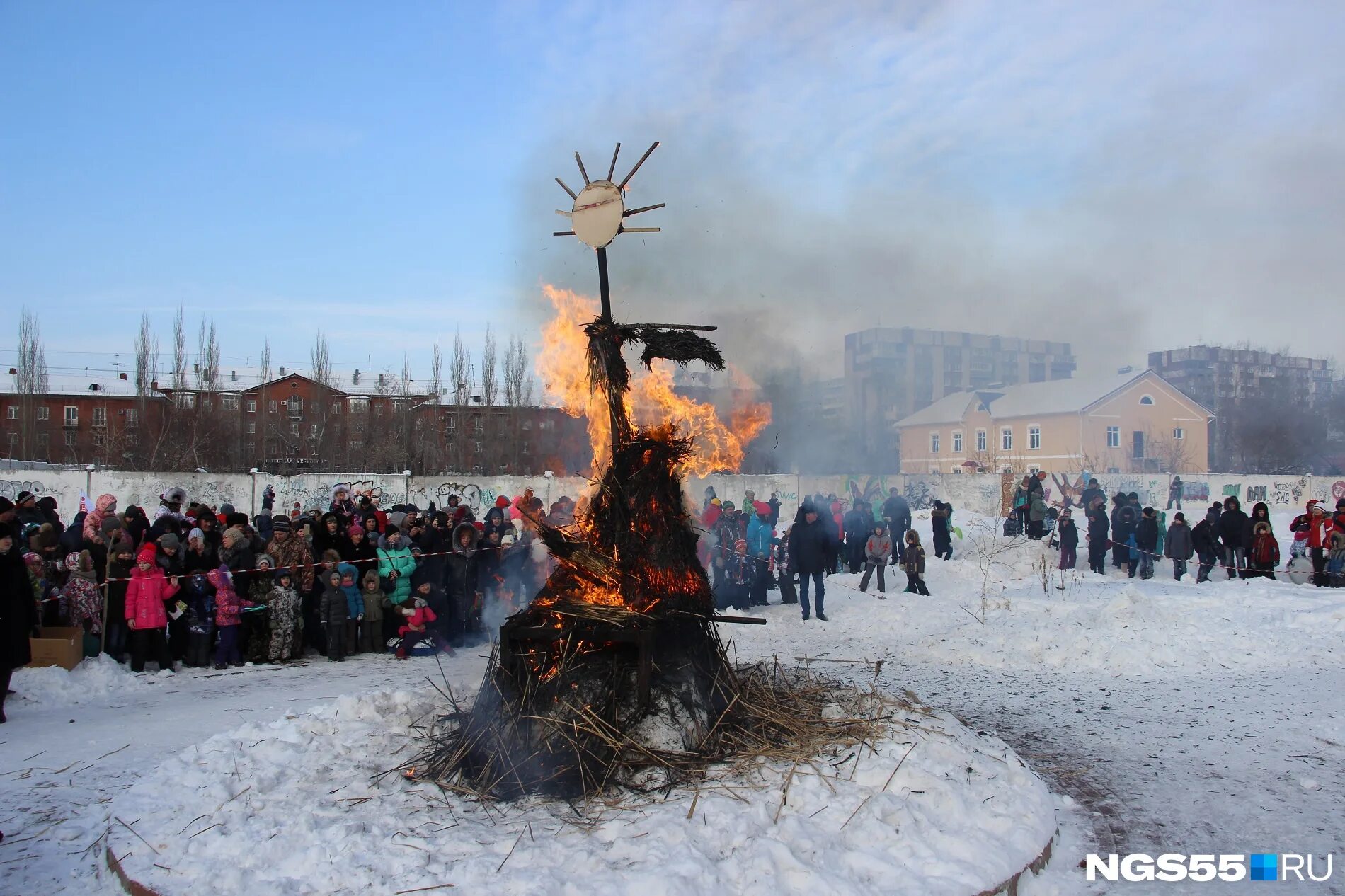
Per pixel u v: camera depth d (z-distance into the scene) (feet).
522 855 14.62
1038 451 157.99
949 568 60.18
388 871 14.37
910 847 15.44
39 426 162.61
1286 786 21.21
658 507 20.12
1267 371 281.33
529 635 18.97
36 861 16.56
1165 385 158.71
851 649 39.29
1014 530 74.08
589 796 16.98
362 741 20.39
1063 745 24.86
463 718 20.06
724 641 40.06
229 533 36.65
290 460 146.41
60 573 34.22
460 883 13.88
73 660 31.32
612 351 20.97
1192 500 105.81
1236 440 204.33
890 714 21.11
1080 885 16.10
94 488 73.10
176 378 155.84
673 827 15.26
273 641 36.04
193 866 14.99
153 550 34.06
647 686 18.31
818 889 13.88
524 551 43.19
